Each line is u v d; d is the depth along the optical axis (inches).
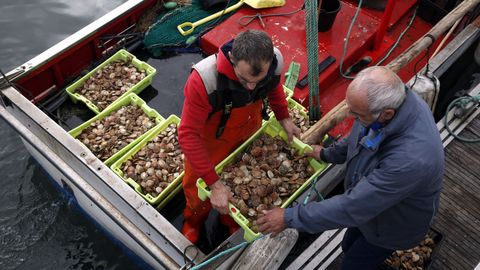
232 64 77.1
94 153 136.2
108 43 163.8
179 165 133.5
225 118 89.5
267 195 98.6
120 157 135.5
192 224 124.4
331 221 80.5
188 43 166.6
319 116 133.1
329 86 151.9
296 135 104.0
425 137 73.9
